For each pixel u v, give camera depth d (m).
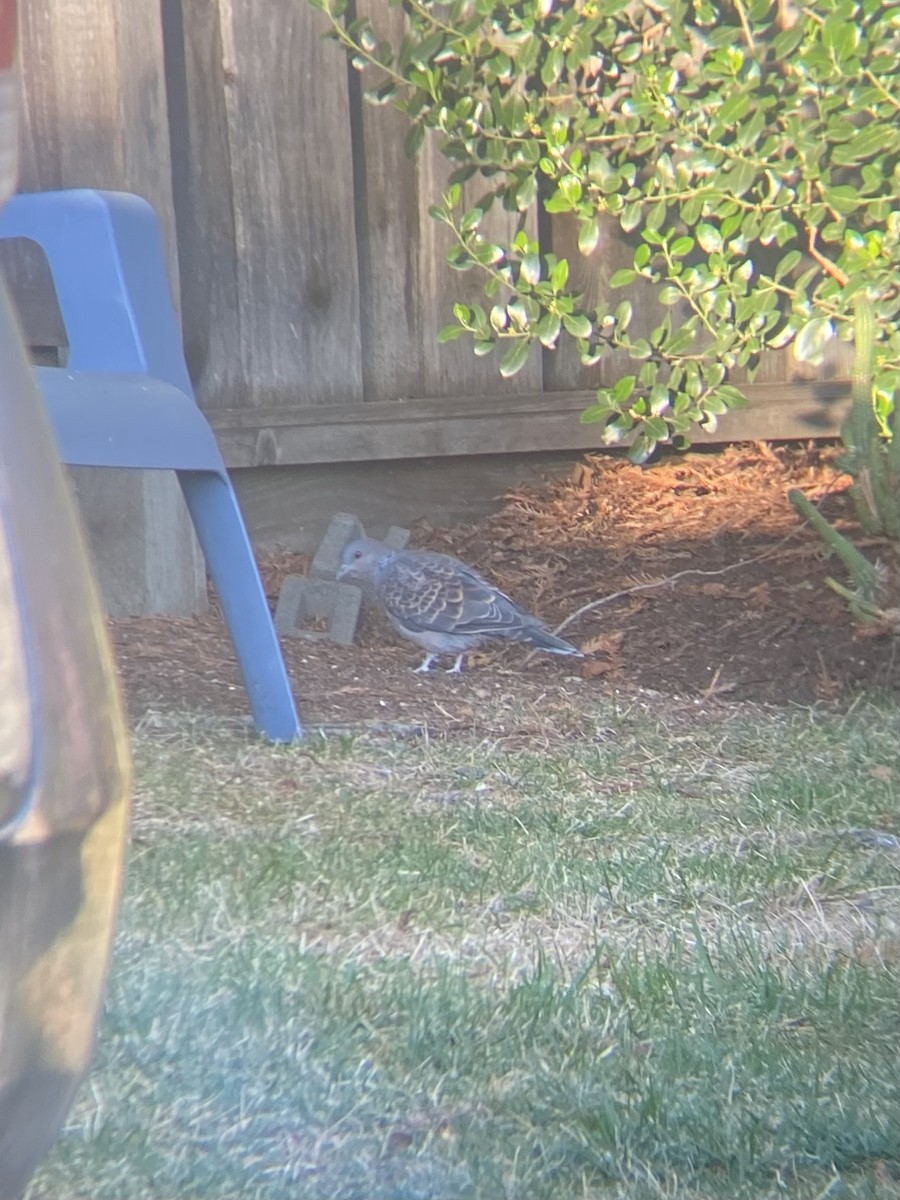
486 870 4.30
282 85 7.56
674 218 8.27
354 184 7.78
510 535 7.98
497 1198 2.79
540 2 7.62
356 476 8.04
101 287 5.34
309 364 7.84
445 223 7.86
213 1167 2.85
